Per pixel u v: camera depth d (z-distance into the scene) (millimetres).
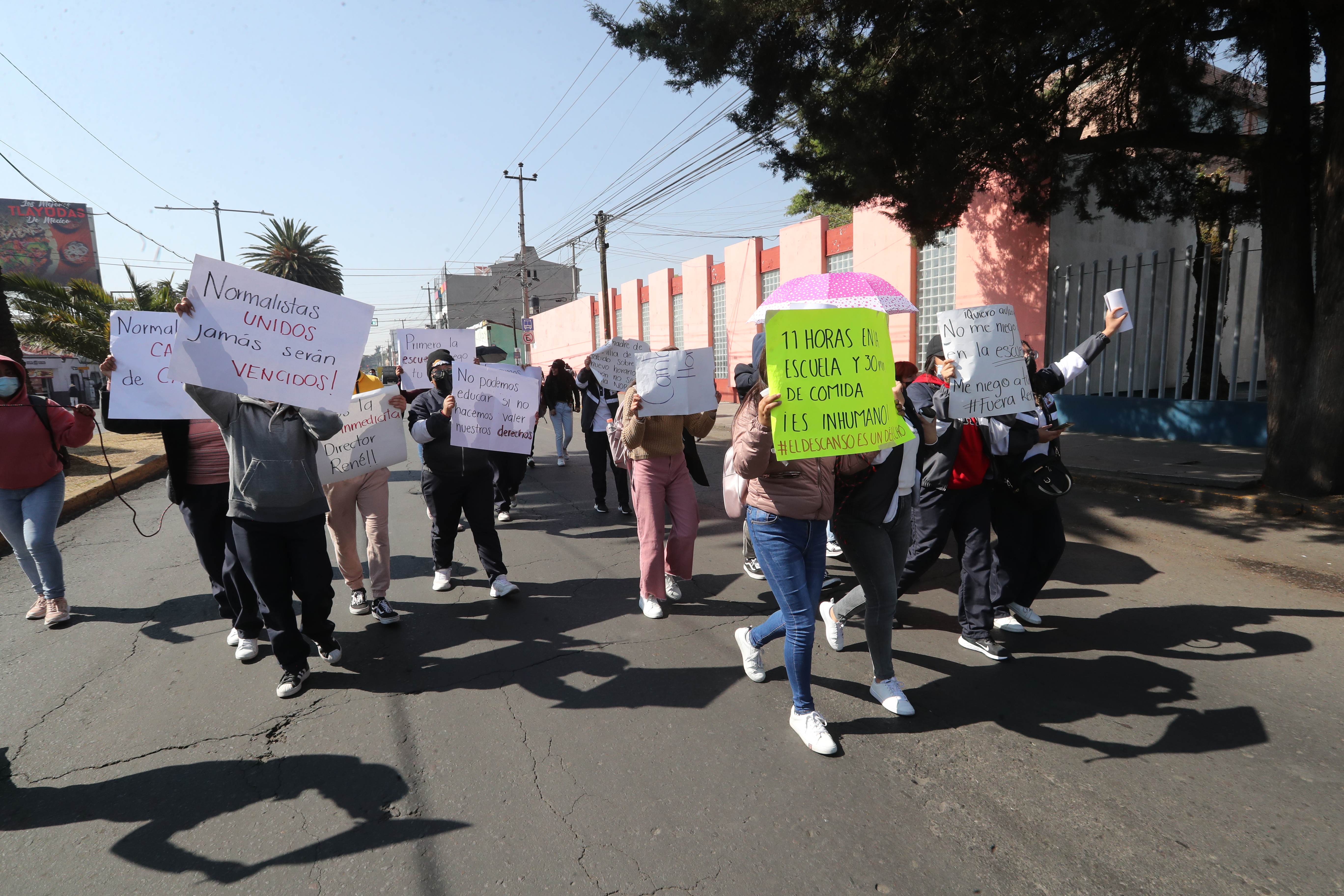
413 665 3822
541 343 42281
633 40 8445
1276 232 6625
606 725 3156
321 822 2547
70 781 2830
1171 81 8305
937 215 8906
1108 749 2861
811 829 2441
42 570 4438
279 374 3334
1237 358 9211
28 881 2289
